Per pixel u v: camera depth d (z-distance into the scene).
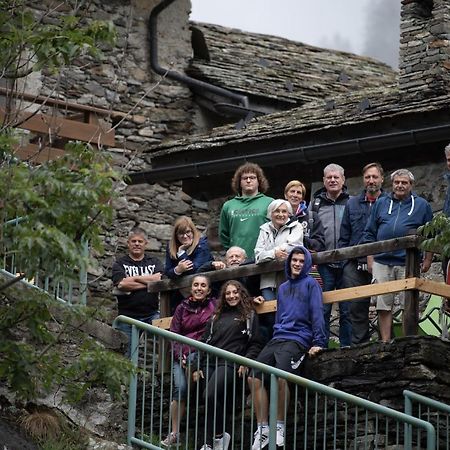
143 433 13.48
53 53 11.83
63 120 17.89
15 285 12.47
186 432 13.03
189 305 14.07
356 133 17.67
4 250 11.28
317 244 14.41
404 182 14.33
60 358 12.53
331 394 12.62
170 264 14.75
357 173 18.05
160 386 13.85
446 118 17.08
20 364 11.53
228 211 15.10
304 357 13.46
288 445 13.63
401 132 17.22
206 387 13.11
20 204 11.24
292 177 18.62
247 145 18.55
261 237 14.27
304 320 13.54
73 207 11.27
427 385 13.22
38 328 11.70
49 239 11.02
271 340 13.52
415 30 18.22
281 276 14.11
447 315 14.17
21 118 16.80
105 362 11.84
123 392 13.67
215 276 14.34
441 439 13.29
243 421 12.89
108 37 11.99
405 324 13.57
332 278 14.28
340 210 14.76
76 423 13.42
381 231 14.27
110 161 11.81
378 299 13.91
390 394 13.36
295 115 18.91
